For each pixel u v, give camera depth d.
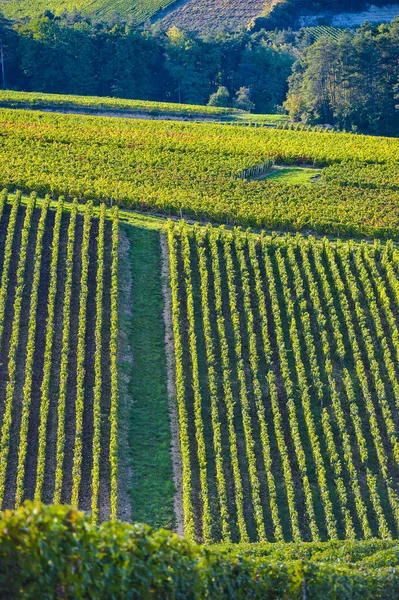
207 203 94.88
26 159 107.12
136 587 32.94
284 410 68.56
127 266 83.62
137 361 73.00
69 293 76.62
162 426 67.31
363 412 68.50
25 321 74.12
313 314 77.56
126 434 66.12
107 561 32.19
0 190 96.44
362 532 59.97
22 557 30.59
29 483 60.56
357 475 63.94
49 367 68.94
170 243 85.38
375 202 99.69
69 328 73.56
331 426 67.25
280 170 113.31
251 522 59.94
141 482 62.69
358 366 71.19
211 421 67.38
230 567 37.16
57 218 86.50
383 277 82.12
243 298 78.94
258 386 69.25
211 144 118.44
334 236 92.56
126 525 33.59
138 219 92.44
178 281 81.69
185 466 63.25
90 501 59.97
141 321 77.31
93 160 109.06
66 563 31.06
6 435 63.28
